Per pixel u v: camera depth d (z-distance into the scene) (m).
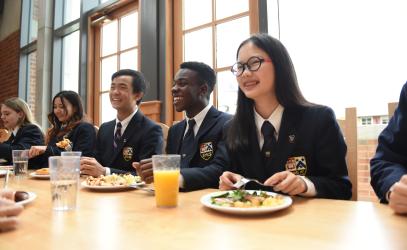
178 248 0.51
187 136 1.62
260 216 0.70
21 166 1.43
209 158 1.48
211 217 0.70
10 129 2.84
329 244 0.51
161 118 2.88
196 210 0.77
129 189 1.09
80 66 3.94
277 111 1.20
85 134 2.23
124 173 1.52
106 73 3.79
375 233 0.57
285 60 1.19
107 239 0.56
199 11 2.81
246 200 0.79
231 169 1.27
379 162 0.96
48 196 0.98
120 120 2.00
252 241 0.53
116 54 3.67
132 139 1.89
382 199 0.85
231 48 2.59
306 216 0.69
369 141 1.88
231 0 2.60
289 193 0.89
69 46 4.57
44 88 4.60
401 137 0.95
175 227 0.62
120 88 1.96
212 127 1.53
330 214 0.70
